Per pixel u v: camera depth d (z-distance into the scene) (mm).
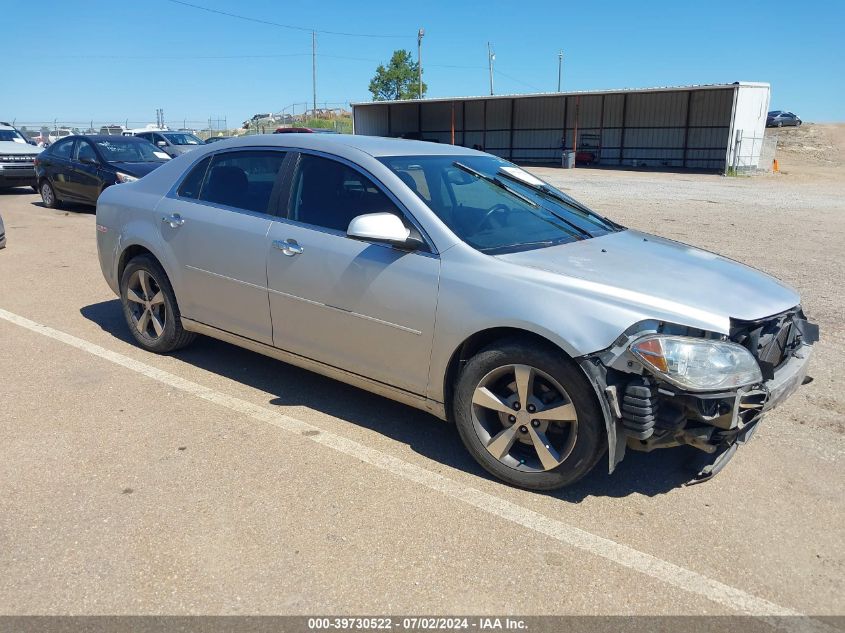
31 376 4746
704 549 3023
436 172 4137
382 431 4062
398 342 3717
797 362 3557
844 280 8148
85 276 7891
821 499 3445
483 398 3469
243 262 4352
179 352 5277
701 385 2994
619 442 3182
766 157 32750
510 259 3502
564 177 29062
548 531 3119
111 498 3268
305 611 2576
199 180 4812
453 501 3340
